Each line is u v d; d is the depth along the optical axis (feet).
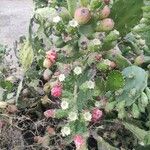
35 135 2.75
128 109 2.72
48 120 2.80
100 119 2.71
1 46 3.38
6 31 6.79
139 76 2.55
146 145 2.70
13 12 7.79
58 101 2.80
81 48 2.48
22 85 2.91
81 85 2.40
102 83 2.53
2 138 2.75
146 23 2.76
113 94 2.60
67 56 2.56
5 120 2.74
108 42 2.50
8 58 4.10
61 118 2.69
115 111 2.79
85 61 2.53
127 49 2.98
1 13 7.71
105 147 2.68
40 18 2.82
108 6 2.68
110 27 2.49
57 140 2.67
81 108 2.41
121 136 2.86
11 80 2.95
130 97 2.55
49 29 2.93
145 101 2.52
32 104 2.88
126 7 2.64
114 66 2.62
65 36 2.54
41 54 2.87
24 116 2.73
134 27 2.78
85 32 2.50
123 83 2.45
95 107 2.54
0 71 3.10
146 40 2.89
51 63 2.65
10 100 2.87
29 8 8.06
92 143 2.86
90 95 2.41
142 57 2.80
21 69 3.07
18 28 6.96
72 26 2.43
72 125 2.38
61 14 2.56
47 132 2.72
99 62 2.52
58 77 2.55
